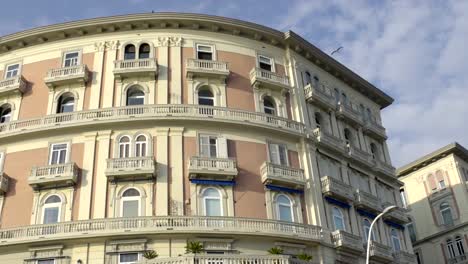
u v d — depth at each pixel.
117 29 39.00
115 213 31.73
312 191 36.12
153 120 34.50
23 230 30.84
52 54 38.66
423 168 59.62
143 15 38.53
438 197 56.97
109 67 37.56
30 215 32.22
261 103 38.72
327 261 33.62
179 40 38.94
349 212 38.22
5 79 37.69
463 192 54.72
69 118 34.91
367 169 43.34
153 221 30.67
